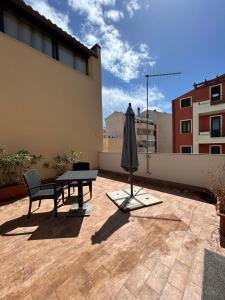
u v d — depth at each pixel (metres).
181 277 1.86
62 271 1.98
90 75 8.71
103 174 7.70
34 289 1.75
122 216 3.36
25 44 5.82
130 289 1.73
